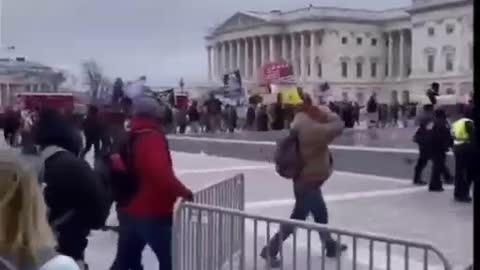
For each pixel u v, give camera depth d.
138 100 5.39
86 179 4.86
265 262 6.09
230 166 21.66
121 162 5.47
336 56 115.25
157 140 5.34
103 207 4.96
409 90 106.50
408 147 20.78
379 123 47.72
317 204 7.44
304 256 5.93
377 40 118.88
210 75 130.00
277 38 119.56
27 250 1.88
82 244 4.94
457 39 98.06
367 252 6.54
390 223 10.63
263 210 11.95
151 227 5.48
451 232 9.79
